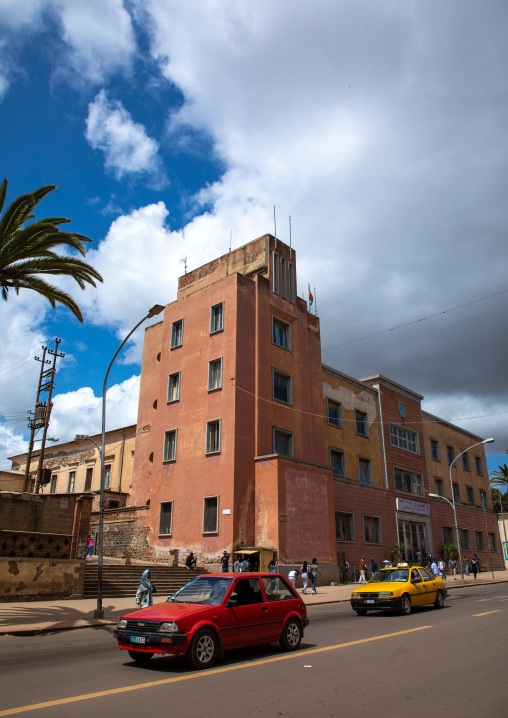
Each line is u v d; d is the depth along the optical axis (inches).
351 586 1188.5
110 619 631.2
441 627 528.4
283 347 1362.0
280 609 411.5
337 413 1536.7
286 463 1163.9
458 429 2242.9
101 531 681.0
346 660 364.8
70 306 749.3
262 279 1357.0
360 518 1470.2
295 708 249.9
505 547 2412.6
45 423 1646.2
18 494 829.2
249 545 1109.7
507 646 410.9
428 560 1603.1
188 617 349.1
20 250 681.6
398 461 1743.4
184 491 1213.7
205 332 1312.7
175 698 267.7
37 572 753.6
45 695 276.2
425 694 274.5
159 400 1371.8
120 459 1712.6
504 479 2768.2
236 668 342.0
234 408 1173.7
